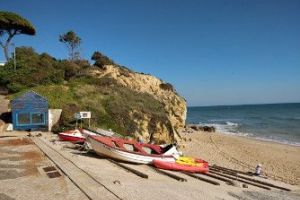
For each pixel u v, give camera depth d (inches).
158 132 1248.8
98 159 671.8
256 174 869.8
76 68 1624.0
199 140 1724.9
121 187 438.3
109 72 1801.2
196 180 644.7
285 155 1305.4
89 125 1015.0
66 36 1988.2
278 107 7642.7
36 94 1010.7
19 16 1587.1
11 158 581.9
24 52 1610.5
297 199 595.8
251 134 2228.1
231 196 534.6
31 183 427.8
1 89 1258.6
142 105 1337.4
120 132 1112.2
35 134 918.4
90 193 388.5
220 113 6038.4
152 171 658.8
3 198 364.2
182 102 2114.9
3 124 980.6
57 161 559.2
